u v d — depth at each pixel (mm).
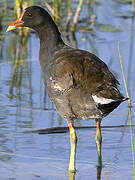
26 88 14047
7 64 15430
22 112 12727
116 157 10703
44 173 9891
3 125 11953
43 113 12781
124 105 13422
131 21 18703
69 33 17922
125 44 16656
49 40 11023
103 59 15492
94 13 19312
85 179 9750
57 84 9945
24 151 10781
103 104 9297
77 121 12602
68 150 10945
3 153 10641
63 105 10031
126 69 14938
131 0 20000
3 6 19281
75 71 9672
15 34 17828
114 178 9766
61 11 19031
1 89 13945
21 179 9547
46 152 10797
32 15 11320
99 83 9438
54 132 11789
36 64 15523
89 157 10703
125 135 11773
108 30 17969
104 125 12281
